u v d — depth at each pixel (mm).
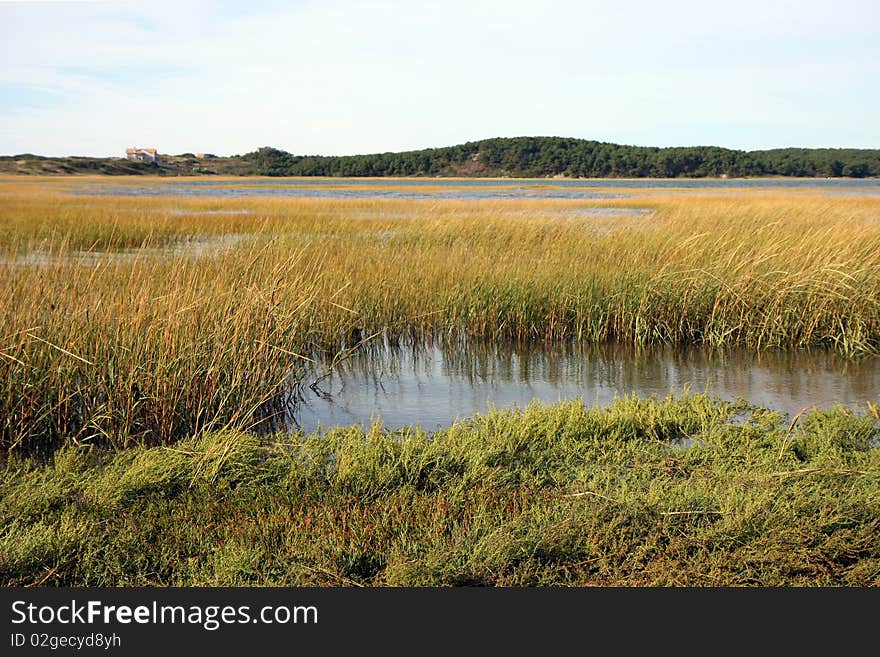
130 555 4203
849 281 10086
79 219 21094
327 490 5094
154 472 5211
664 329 10359
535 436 5961
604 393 8062
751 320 10133
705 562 4070
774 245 10906
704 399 7086
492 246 14750
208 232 19219
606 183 93000
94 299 7254
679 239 12180
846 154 135125
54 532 4320
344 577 3990
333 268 11102
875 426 6562
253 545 4270
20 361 6270
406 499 4793
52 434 6551
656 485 4906
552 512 4574
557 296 10508
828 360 9375
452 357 9727
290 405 7738
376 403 7836
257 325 7492
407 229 17688
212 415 6812
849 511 4453
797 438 5914
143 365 6637
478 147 139000
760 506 4484
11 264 8508
